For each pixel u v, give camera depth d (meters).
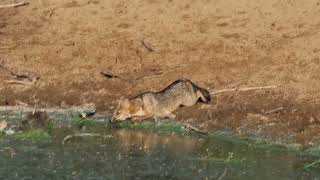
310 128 19.03
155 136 19.19
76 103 21.61
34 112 20.28
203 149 18.14
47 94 22.14
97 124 20.16
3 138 18.92
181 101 20.59
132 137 19.11
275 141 18.61
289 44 23.38
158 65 23.22
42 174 16.44
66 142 18.67
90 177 16.28
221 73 22.44
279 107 20.28
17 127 19.78
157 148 18.23
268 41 23.67
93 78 22.81
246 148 18.19
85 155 17.69
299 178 16.30
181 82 20.77
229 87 21.64
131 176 16.34
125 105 20.17
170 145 18.45
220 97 21.20
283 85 21.39
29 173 16.50
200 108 20.61
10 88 22.50
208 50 23.61
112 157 17.56
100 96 21.86
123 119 20.17
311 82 21.44
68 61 23.88
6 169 16.70
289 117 19.77
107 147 18.30
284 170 16.75
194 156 17.62
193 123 20.02
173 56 23.55
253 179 16.22
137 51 24.00
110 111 21.12
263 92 21.14
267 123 19.58
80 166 16.95
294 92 20.95
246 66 22.61
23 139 18.84
